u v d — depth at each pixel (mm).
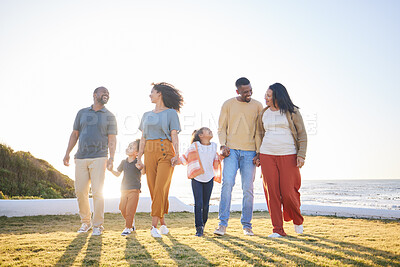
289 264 2498
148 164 4094
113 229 4773
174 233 4207
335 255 2768
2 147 12312
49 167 14781
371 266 2436
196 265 2496
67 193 12914
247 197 4309
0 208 5828
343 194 39594
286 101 4199
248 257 2725
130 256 2775
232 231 4500
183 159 4336
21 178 11594
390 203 22609
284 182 4133
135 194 4320
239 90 4500
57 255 2791
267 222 5469
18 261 2574
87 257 2729
